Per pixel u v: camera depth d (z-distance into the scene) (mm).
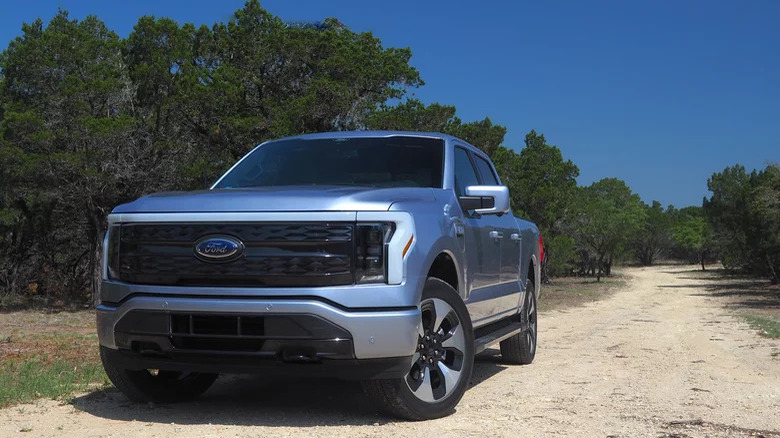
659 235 111312
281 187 5031
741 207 47406
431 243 4715
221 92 23922
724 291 41812
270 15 27719
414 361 4695
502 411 5121
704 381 6895
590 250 59156
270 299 4316
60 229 29406
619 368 7785
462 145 6527
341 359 4301
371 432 4387
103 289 4766
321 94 24531
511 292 6922
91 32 28438
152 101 23641
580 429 4543
